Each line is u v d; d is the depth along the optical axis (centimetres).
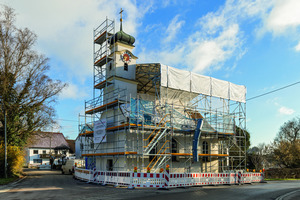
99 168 2670
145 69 2692
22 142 3189
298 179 3456
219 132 2730
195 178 1878
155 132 2392
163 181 1661
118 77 2573
